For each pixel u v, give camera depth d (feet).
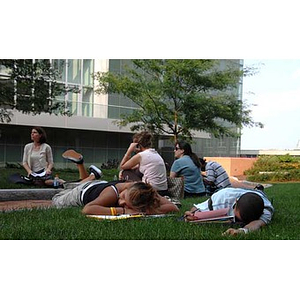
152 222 14.82
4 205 22.58
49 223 14.48
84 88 79.05
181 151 25.67
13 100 41.70
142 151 21.72
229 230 13.38
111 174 60.95
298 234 13.70
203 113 56.90
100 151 85.35
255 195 14.30
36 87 41.75
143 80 58.18
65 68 77.00
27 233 13.08
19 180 29.04
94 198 17.48
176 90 56.08
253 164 78.84
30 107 42.32
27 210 18.01
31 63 40.91
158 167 20.57
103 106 80.12
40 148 29.50
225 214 14.62
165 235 13.17
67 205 19.08
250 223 14.03
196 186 24.85
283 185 46.68
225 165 80.53
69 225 14.25
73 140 82.64
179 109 57.98
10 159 76.18
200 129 59.41
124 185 16.70
